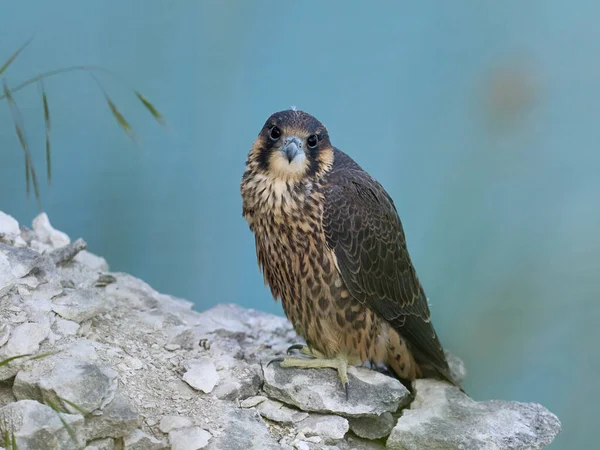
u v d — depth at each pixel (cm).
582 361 1059
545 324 1054
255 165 820
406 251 879
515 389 1046
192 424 699
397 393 779
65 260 871
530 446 750
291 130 802
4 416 618
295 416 761
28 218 1081
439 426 761
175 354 794
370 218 827
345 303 818
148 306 879
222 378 771
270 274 845
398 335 864
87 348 721
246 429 709
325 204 804
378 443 777
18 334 695
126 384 725
